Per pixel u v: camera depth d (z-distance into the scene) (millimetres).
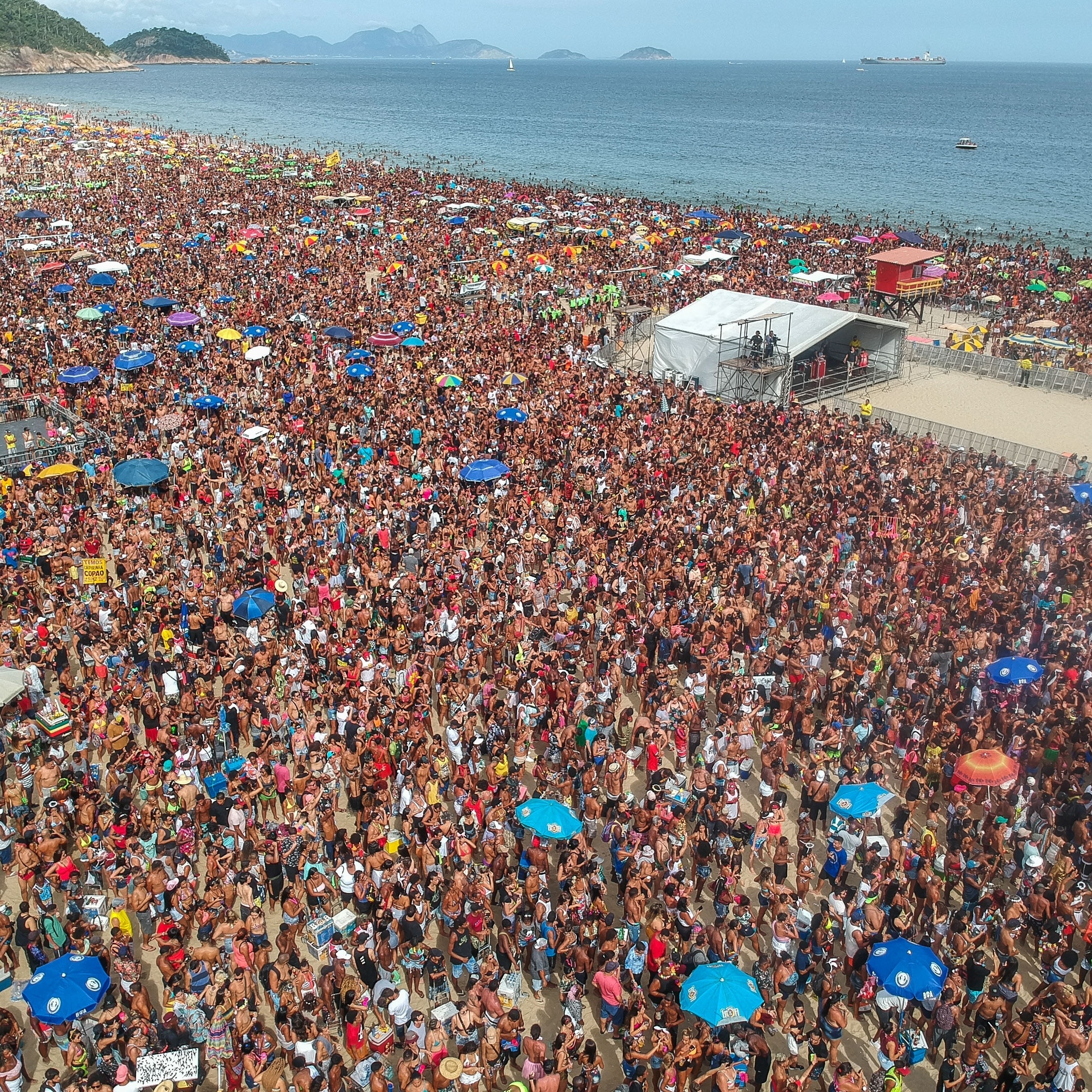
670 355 52469
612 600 27094
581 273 70812
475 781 20578
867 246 82062
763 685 23906
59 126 156875
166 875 17453
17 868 18062
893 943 15086
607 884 19141
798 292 65750
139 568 28688
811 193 125500
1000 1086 14156
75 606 26922
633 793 21719
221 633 25812
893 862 17938
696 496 34094
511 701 23266
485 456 37625
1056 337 57844
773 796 20062
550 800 18609
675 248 79500
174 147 137500
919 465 37562
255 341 51688
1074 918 16984
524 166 150875
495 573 29172
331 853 19156
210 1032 14672
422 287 65688
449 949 17219
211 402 40781
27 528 31141
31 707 23141
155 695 22547
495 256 74188
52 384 45219
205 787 20656
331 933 16688
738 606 26438
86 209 88875
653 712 23188
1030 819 19828
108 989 15312
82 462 37875
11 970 16797
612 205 100438
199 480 35156
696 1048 13969
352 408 42531
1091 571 28844
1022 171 143000
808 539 31391
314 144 175875
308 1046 13992
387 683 24203
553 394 45375
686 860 19531
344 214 91125
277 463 36906
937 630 25625
